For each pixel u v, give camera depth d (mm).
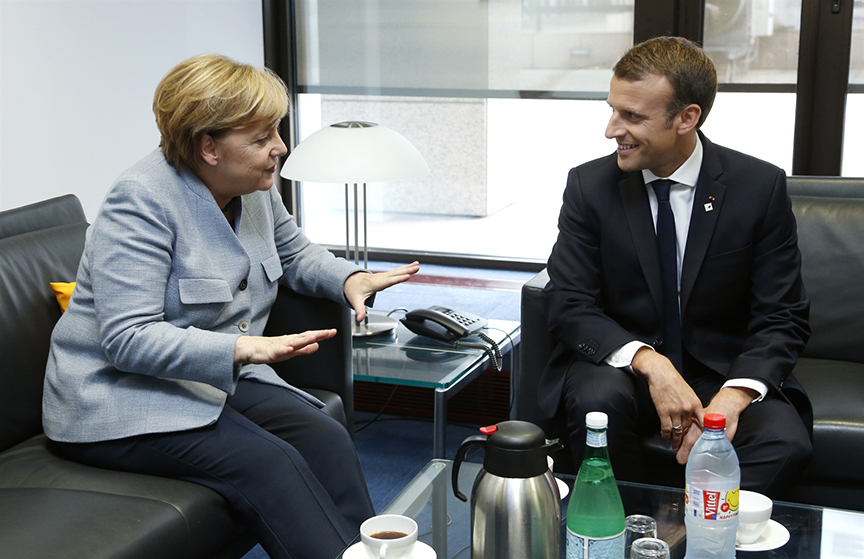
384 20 4441
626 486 1493
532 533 1178
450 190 4613
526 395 2166
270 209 1986
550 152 4359
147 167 1660
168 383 1655
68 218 2189
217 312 1720
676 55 1776
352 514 1734
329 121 4684
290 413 1785
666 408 1759
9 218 2023
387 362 2225
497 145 4449
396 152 2195
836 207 2264
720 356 1964
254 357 1566
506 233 4586
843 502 1885
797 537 1330
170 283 1657
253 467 1577
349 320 2057
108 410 1620
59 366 1681
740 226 1896
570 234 2014
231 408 1722
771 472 1686
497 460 1187
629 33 4035
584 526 1195
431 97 4473
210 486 1591
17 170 3289
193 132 1603
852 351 2193
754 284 1938
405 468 2594
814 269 2230
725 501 1211
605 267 1990
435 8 4340
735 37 3912
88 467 1646
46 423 1682
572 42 4145
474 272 4551
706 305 1938
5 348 1752
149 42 3873
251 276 1849
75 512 1437
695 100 1787
